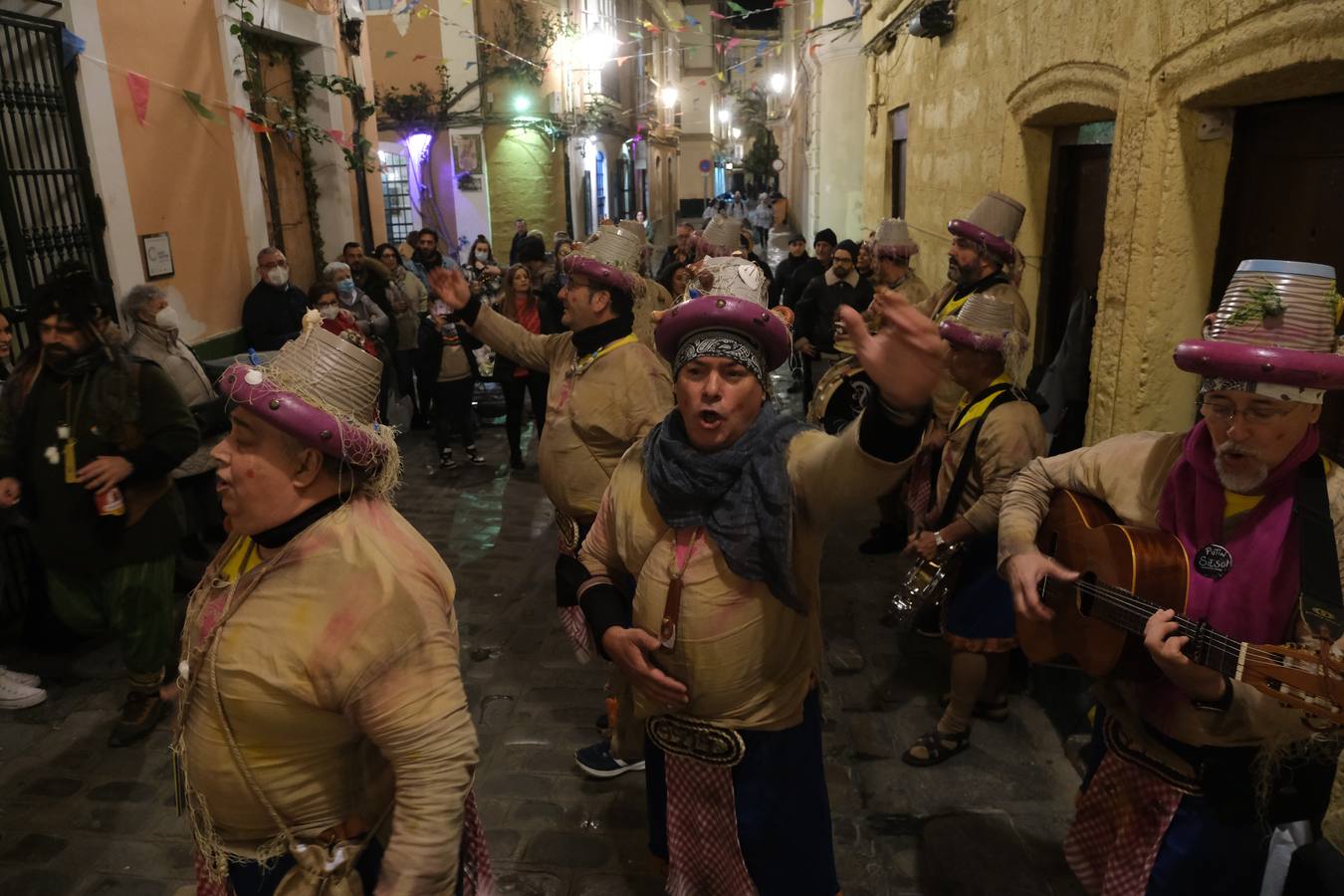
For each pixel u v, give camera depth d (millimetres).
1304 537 1690
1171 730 1885
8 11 5078
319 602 1506
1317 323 1616
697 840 2125
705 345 1847
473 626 4676
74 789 3393
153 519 3600
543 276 7895
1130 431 3732
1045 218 5395
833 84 14828
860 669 4148
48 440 3422
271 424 1514
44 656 4379
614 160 23500
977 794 3238
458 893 1822
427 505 6590
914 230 8516
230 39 7164
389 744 1521
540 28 15664
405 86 15383
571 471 3350
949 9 6762
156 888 2893
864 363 1496
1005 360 3287
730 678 1968
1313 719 1696
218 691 1536
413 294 8516
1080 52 4234
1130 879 1989
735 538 1870
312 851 1613
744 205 34062
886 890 2809
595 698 3971
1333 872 1720
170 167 6410
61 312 3379
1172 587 1827
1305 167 3082
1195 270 3555
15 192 5086
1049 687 3730
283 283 7156
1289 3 2639
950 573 3320
